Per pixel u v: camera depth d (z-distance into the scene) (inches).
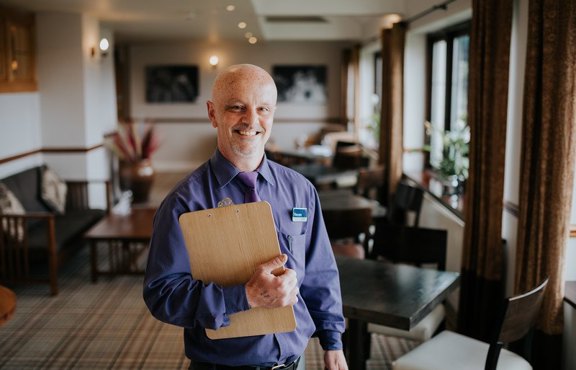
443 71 267.4
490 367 100.8
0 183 219.1
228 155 73.7
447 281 123.3
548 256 116.9
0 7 246.1
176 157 509.0
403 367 112.8
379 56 403.9
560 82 111.1
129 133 365.7
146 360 158.6
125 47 495.8
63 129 284.8
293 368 77.1
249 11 273.7
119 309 194.2
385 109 287.0
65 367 153.9
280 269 67.6
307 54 493.4
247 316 68.9
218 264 68.2
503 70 138.6
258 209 67.7
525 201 121.2
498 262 146.8
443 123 266.4
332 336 81.2
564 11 109.2
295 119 499.8
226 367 74.0
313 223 80.9
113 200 350.0
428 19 236.1
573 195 128.6
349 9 275.1
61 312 191.2
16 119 255.9
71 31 280.4
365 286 120.5
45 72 281.3
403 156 279.4
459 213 180.9
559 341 119.9
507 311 97.4
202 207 71.9
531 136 119.1
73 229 230.8
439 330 142.6
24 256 204.1
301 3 276.7
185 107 502.6
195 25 344.2
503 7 137.5
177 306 67.0
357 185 246.7
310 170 280.7
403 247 150.4
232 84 70.2
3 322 112.5
